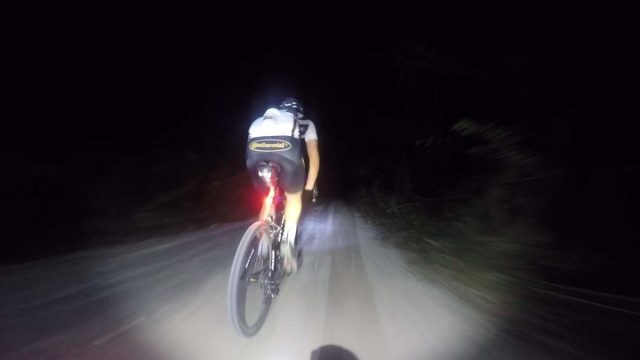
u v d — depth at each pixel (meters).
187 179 15.88
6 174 10.30
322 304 5.47
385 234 11.18
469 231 7.85
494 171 8.37
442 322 4.94
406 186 13.58
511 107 9.32
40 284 6.36
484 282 6.40
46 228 10.65
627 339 4.52
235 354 4.12
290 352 4.17
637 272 6.64
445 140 12.04
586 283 6.54
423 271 7.22
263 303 4.72
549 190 7.49
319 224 14.27
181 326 4.77
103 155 13.34
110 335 4.51
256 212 19.34
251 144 4.59
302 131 4.71
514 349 4.28
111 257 8.36
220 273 7.06
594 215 7.32
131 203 13.23
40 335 4.50
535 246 7.33
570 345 4.38
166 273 7.05
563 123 7.61
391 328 4.74
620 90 7.43
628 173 7.13
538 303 5.64
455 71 10.42
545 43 8.62
